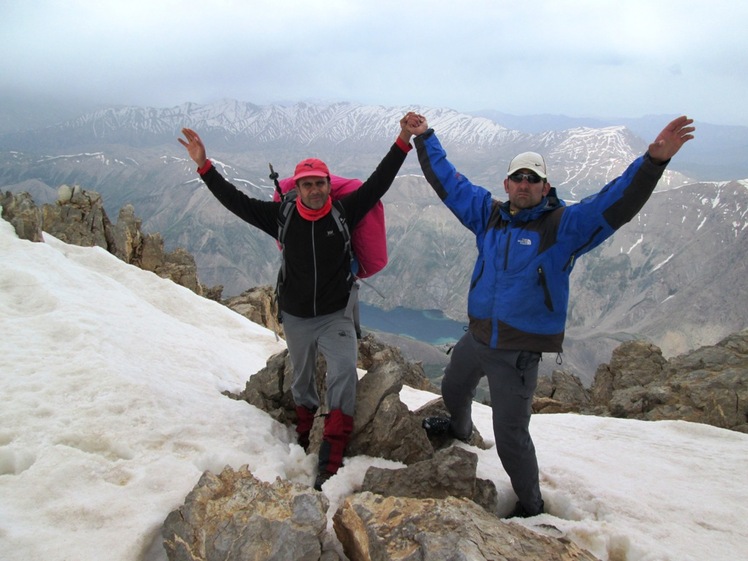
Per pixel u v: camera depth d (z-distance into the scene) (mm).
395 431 3205
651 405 10086
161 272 16516
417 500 2311
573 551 2201
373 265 3090
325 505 2299
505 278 2672
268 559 2096
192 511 2346
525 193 2648
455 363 3115
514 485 2883
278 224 2934
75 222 15453
